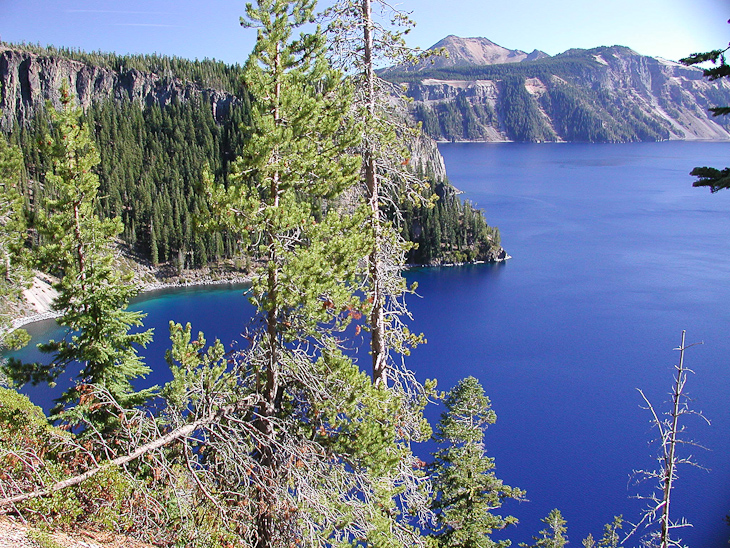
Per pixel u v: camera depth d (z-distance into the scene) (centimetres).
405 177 1475
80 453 1291
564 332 8144
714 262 12162
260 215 1243
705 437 5056
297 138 1320
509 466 4575
